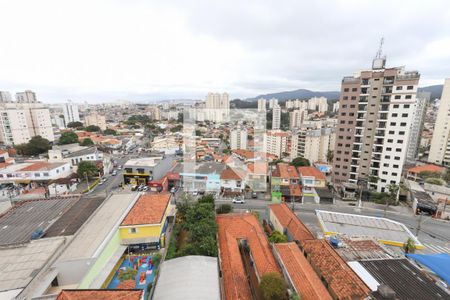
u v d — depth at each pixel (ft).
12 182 199.52
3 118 336.70
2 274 70.90
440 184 209.87
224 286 81.20
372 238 103.14
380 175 203.62
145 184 209.97
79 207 121.29
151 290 74.90
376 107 196.95
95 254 81.56
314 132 316.81
